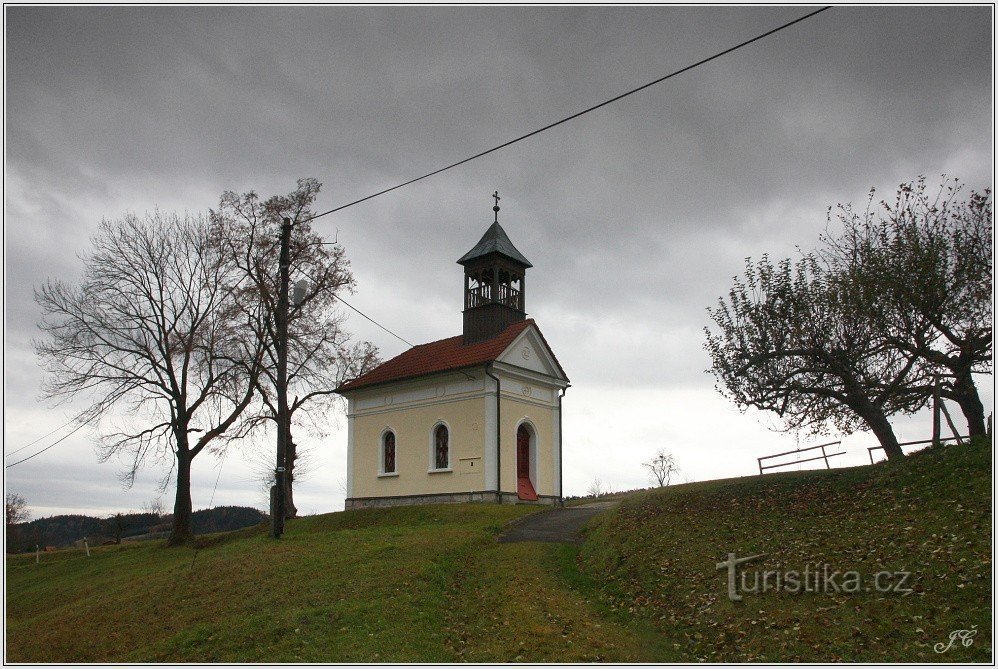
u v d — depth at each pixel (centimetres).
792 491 2195
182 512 3572
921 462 2116
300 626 1673
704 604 1619
